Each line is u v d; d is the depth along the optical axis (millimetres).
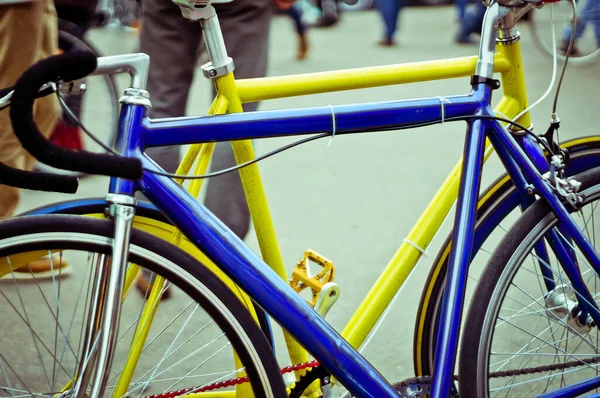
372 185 4387
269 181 4418
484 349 1857
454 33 10078
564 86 6426
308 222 3881
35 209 1619
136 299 1835
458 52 8578
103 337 1498
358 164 4711
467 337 1858
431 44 9148
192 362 2256
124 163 1354
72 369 1974
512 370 2109
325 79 1843
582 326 2025
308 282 1923
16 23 2609
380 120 1756
